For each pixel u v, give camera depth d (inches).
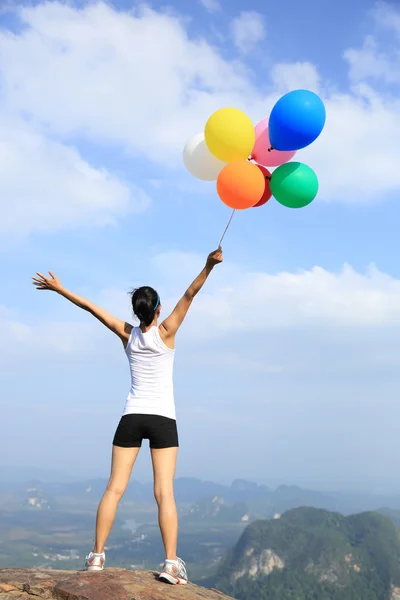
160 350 251.6
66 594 217.0
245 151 283.3
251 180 274.7
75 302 267.3
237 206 285.6
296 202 290.5
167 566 241.1
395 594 6845.5
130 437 249.0
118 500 249.3
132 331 259.8
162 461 248.2
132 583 230.5
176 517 245.6
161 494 246.1
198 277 251.1
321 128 283.4
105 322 264.1
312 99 279.3
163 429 247.4
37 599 218.8
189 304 252.7
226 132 277.3
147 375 252.5
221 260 249.3
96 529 248.7
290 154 301.9
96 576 233.9
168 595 224.7
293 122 276.4
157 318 257.4
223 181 279.7
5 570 249.8
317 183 291.3
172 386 256.4
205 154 307.4
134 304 252.1
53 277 265.9
